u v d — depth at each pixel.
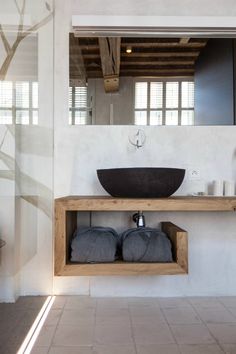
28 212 2.17
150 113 2.25
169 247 1.83
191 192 2.22
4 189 2.01
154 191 1.84
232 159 2.23
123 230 2.22
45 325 1.77
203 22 2.19
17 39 2.15
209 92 2.27
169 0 2.23
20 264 2.12
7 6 2.14
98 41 2.25
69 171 2.22
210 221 2.23
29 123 2.17
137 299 2.16
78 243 1.82
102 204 1.81
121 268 1.79
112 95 2.25
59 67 2.23
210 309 1.98
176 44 2.26
